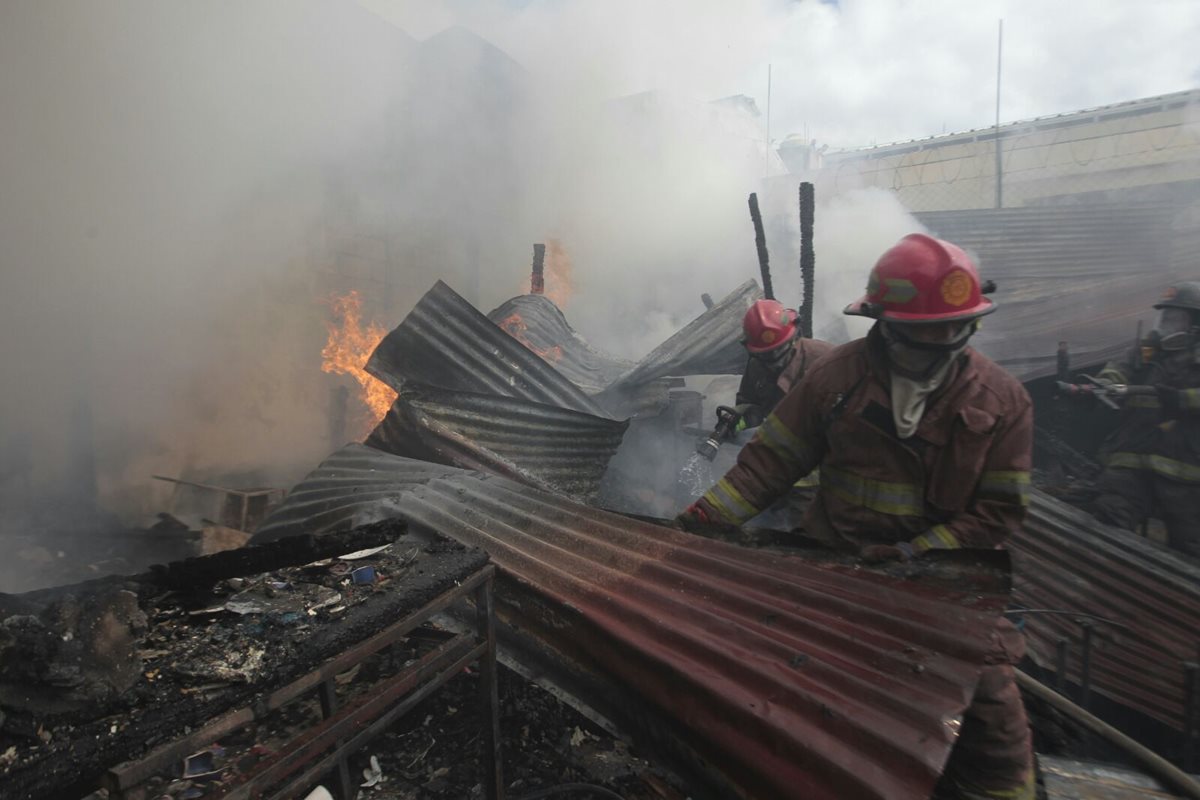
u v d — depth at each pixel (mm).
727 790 1394
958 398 1785
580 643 1756
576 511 2395
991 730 1547
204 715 1031
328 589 1484
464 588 1604
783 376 3371
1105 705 3121
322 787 1459
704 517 2145
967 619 1516
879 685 1353
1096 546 3383
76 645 1012
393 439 3850
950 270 1658
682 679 1473
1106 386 3918
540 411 4055
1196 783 1922
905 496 1899
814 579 1762
